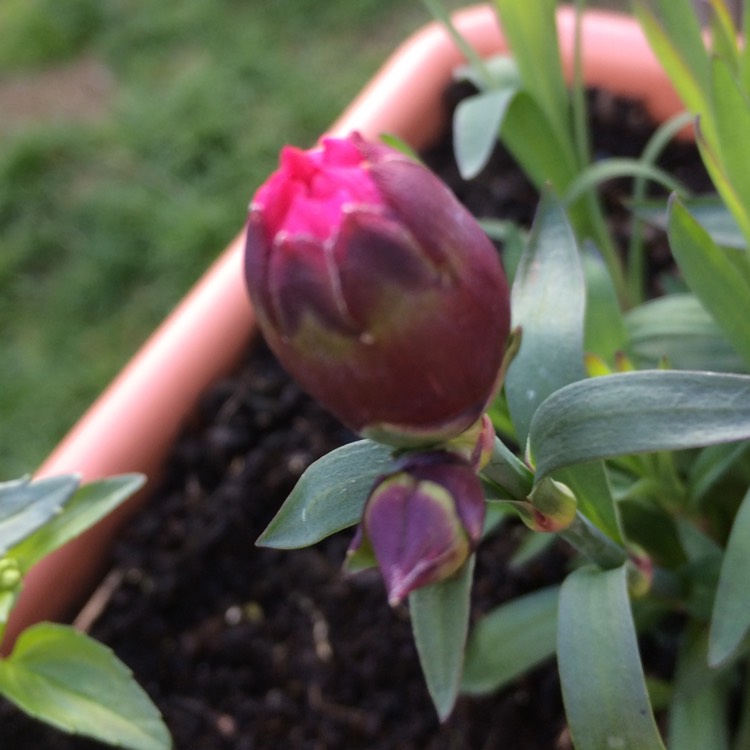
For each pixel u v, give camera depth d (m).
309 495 0.08
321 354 0.06
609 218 0.16
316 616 0.14
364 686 0.13
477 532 0.06
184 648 0.14
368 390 0.06
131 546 0.14
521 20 0.12
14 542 0.09
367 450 0.08
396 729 0.12
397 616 0.13
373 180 0.05
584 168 0.14
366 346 0.06
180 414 0.15
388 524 0.06
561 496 0.08
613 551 0.08
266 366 0.15
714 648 0.08
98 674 0.10
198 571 0.14
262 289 0.06
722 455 0.10
